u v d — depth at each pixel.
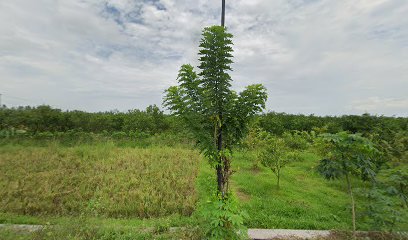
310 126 19.55
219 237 4.11
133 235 5.38
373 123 12.89
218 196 4.39
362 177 8.07
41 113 18.78
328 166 5.61
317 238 5.67
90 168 10.95
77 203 7.77
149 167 11.27
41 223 6.14
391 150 9.09
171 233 5.56
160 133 19.91
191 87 4.39
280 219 6.70
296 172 12.06
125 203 7.74
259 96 4.42
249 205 7.51
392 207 5.76
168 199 8.03
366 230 6.27
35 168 10.77
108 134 19.00
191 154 13.70
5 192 8.29
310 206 7.91
